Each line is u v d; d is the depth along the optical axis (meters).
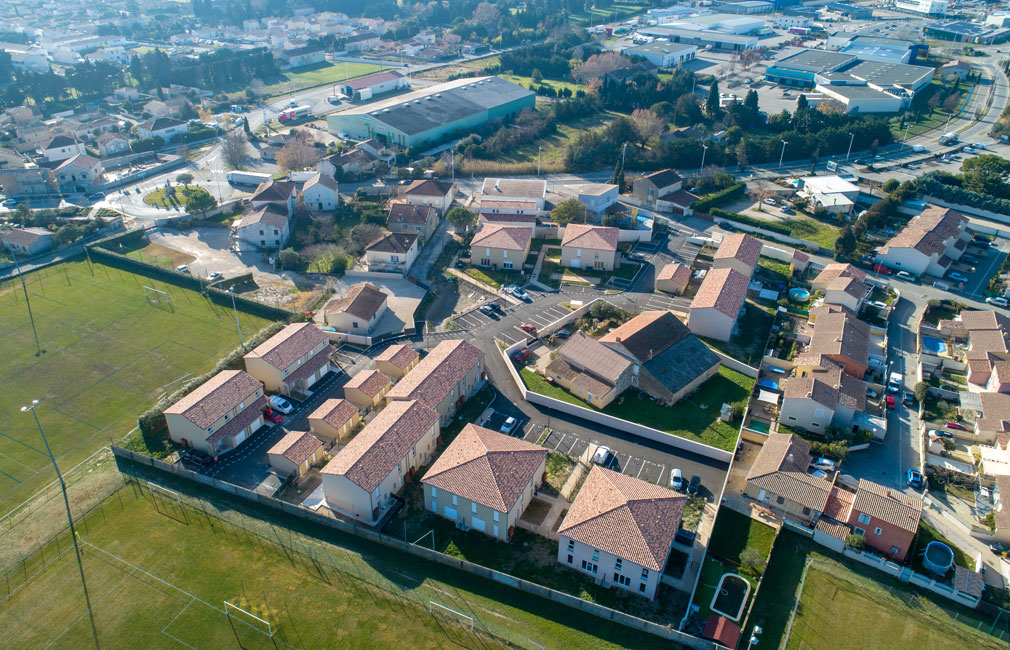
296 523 96.81
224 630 81.31
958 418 117.31
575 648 78.62
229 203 198.38
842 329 131.38
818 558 91.25
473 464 95.88
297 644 79.44
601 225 184.88
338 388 126.12
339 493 96.12
